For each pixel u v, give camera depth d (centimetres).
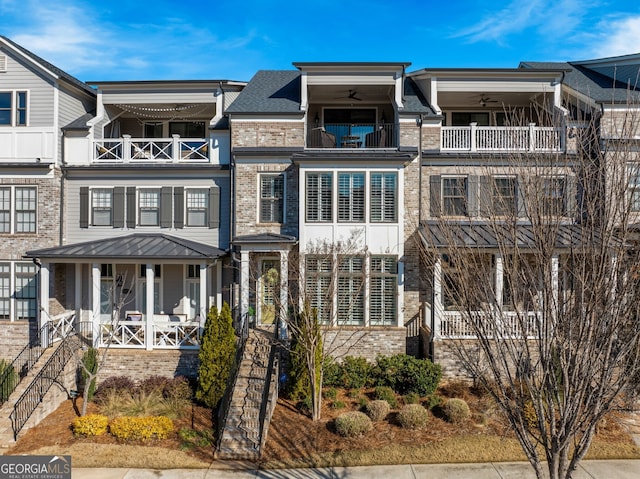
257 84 1962
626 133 738
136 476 1059
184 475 1064
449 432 1220
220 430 1230
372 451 1145
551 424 682
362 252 1614
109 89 1892
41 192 1789
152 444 1197
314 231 1630
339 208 1636
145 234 1831
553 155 793
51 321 1617
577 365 647
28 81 1794
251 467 1098
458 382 1471
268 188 1764
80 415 1359
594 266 635
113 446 1180
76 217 1845
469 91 1836
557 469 696
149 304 1606
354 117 2009
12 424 1249
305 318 1362
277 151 1723
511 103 2008
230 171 1808
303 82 1756
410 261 1678
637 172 671
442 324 1524
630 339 643
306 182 1641
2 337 1770
